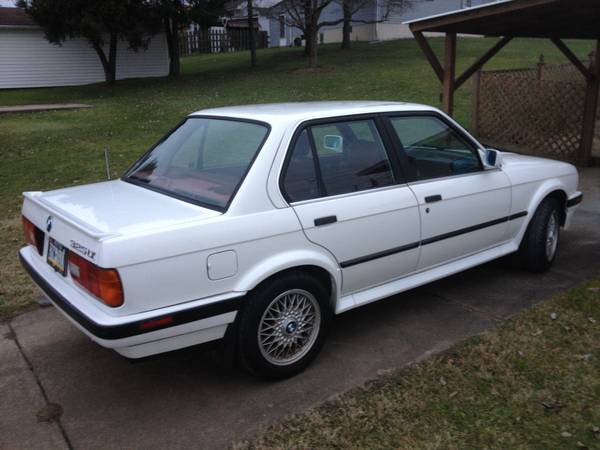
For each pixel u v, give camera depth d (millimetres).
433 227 4145
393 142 4020
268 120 3574
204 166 3650
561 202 5305
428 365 3615
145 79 25297
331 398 3307
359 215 3670
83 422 3168
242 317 3266
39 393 3457
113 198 3586
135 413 3236
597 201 7523
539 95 10430
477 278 5074
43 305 4684
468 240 4457
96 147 11398
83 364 3779
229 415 3189
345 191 3684
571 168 5379
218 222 3111
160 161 4035
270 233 3273
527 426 3016
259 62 26391
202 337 3156
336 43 29578
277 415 3176
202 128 3998
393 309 4484
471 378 3457
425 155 4223
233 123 3801
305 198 3490
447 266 4426
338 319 4340
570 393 3285
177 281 2984
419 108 4289
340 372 3586
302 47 32062
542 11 6746
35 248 3748
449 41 8164
